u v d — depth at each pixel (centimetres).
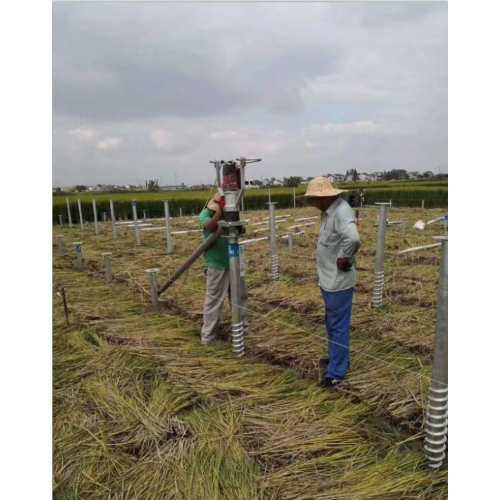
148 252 984
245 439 275
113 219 1269
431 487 234
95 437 278
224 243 420
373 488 232
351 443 270
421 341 418
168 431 284
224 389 330
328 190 322
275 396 324
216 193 437
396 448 265
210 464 251
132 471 249
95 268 827
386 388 326
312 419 295
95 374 363
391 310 523
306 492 231
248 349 420
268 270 755
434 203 2567
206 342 436
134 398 323
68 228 1664
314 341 420
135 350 407
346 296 331
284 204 2870
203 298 570
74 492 236
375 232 1212
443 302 239
